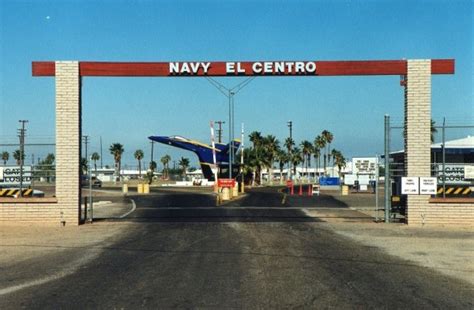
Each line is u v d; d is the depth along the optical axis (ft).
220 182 137.08
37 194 81.15
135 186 264.72
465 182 65.77
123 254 44.39
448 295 29.96
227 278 34.32
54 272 36.65
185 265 39.04
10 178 67.67
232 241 51.83
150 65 66.39
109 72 66.39
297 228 63.16
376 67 66.13
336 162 437.58
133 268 37.99
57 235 57.31
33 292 30.60
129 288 31.55
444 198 65.26
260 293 30.17
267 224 67.56
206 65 66.44
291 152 382.83
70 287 31.89
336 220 73.00
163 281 33.47
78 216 66.39
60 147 66.08
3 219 66.33
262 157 341.21
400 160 87.51
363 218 76.18
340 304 27.81
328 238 54.34
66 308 27.02
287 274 35.63
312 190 173.68
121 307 27.20
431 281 33.71
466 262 40.60
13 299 28.94
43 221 66.33
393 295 29.89
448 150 129.49
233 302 28.17
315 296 29.53
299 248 47.42
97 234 58.08
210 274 35.65
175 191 192.03
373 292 30.58
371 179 171.63
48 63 65.87
